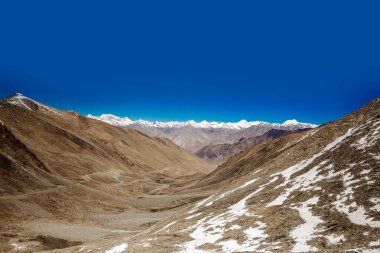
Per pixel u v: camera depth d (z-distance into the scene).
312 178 46.38
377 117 52.38
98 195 124.00
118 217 104.25
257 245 33.22
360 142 47.44
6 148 119.88
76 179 153.25
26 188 106.31
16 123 193.00
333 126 62.91
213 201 61.34
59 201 106.81
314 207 38.19
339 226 32.28
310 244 30.17
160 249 38.19
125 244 46.47
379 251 25.91
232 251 32.84
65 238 75.00
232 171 159.88
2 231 78.88
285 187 48.19
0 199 94.12
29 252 66.00
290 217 37.62
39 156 161.38
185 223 52.88
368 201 34.44
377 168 39.31
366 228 30.41
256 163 132.75
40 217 93.00
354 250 26.81
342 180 41.12
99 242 63.31
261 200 47.66
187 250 36.09
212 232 41.97
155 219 98.00
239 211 47.16
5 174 106.44
